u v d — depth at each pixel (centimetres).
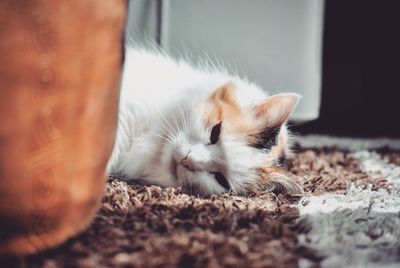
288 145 61
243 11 81
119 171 53
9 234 29
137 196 43
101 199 38
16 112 28
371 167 62
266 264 31
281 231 36
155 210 39
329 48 82
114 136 34
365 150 70
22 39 28
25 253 30
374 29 81
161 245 33
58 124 30
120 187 45
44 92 29
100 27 31
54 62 29
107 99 32
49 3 28
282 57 83
